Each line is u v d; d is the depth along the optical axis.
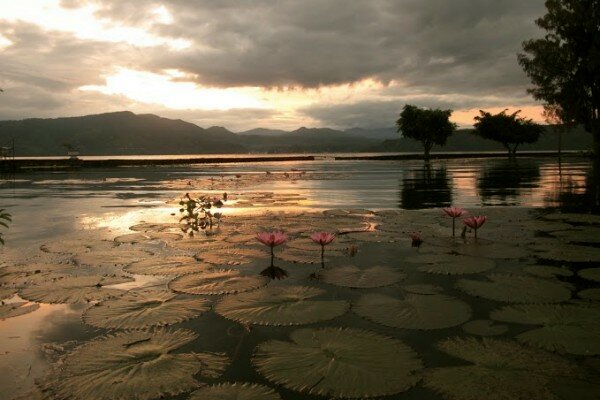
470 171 31.48
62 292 4.25
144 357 2.83
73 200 14.05
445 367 2.66
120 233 7.71
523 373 2.56
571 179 22.31
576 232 7.27
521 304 3.79
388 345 2.97
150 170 40.75
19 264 5.41
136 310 3.73
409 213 9.84
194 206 8.18
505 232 7.33
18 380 2.56
